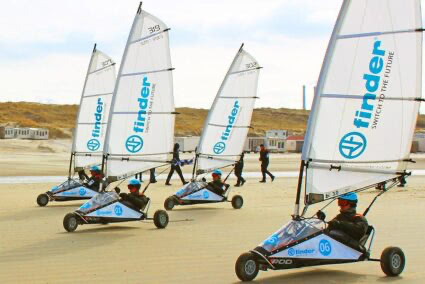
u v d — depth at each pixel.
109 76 22.05
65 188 19.41
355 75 10.16
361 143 10.18
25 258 10.80
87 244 12.26
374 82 10.22
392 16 10.28
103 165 16.03
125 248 11.81
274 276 9.56
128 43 16.44
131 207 14.43
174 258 10.84
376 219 16.41
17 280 9.13
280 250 9.20
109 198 14.31
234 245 12.23
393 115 10.33
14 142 77.19
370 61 10.20
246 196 23.27
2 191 24.80
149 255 11.11
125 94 16.33
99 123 21.94
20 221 15.79
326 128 10.01
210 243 12.45
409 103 10.36
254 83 22.16
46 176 34.88
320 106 9.98
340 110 10.09
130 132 16.39
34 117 174.88
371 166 10.24
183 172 40.41
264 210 18.64
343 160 10.09
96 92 21.86
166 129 16.98
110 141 16.09
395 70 10.32
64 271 9.75
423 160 66.31
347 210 10.10
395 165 10.35
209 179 34.06
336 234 9.67
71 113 189.38
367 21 10.19
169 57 16.95
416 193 24.81
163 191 25.33
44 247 11.89
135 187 14.63
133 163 16.50
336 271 9.95
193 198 18.86
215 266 10.20
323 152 9.98
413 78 10.36
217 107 21.59
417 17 10.34
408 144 10.39
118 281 9.09
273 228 14.65
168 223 15.54
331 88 10.03
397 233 13.93
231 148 21.89
